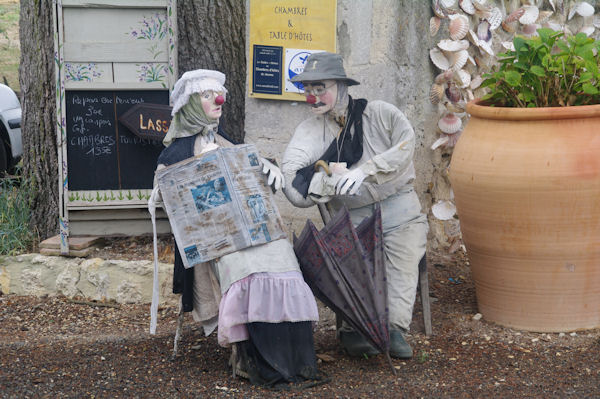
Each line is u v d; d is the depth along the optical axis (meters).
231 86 6.45
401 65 5.21
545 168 4.02
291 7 4.85
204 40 6.36
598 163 4.02
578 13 6.83
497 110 4.20
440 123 5.63
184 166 3.80
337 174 3.97
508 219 4.17
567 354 4.06
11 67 15.93
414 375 3.85
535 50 4.27
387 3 4.89
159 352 4.31
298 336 3.75
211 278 3.96
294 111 4.97
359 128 4.15
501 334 4.36
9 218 5.99
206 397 3.64
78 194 5.30
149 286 5.20
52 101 5.98
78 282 5.31
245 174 3.84
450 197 5.86
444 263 5.62
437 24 5.46
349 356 4.17
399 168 3.95
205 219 3.78
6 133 9.19
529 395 3.58
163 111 5.18
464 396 3.58
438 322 4.58
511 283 4.34
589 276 4.23
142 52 5.21
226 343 3.71
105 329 4.77
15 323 4.90
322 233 3.83
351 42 4.80
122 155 5.31
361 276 3.77
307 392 3.66
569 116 4.07
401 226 4.22
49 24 5.93
